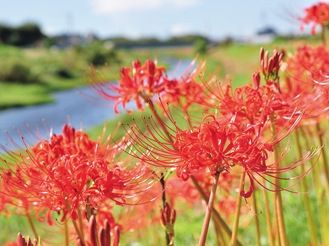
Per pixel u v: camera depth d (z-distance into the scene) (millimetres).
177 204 4988
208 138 2205
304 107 2562
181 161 2258
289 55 3508
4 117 31984
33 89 45281
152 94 3096
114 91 3178
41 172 2455
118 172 2379
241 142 2197
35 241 2277
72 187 2320
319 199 3805
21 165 2539
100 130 17797
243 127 2428
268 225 3098
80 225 2420
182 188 3295
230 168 2205
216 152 2191
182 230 5855
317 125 3502
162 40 128500
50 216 2660
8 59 49188
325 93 2705
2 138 18000
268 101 2518
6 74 47375
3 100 36594
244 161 2174
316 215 5695
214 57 70688
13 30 104625
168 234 2795
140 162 2430
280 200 2766
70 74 56531
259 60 2850
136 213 3578
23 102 36688
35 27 106062
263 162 2225
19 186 2375
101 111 32000
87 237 3043
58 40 123562
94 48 60812
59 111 33531
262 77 2836
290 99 2789
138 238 5184
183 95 3057
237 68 32281
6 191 2570
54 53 72375
